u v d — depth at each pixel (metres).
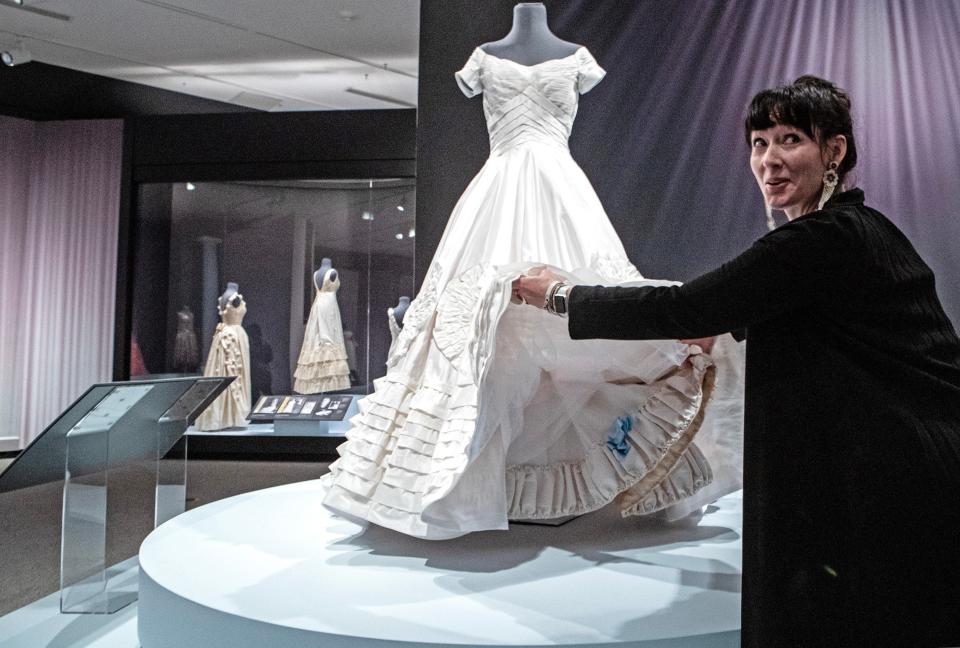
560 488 2.01
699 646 1.44
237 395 6.80
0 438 7.25
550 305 1.37
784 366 1.12
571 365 1.88
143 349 6.95
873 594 1.00
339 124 6.48
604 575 1.81
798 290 1.08
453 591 1.69
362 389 6.84
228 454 6.49
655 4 3.83
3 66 6.96
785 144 1.22
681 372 1.98
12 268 7.33
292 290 6.95
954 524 0.99
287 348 6.98
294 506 2.59
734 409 2.16
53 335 7.29
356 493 1.99
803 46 3.70
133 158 6.71
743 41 3.76
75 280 7.29
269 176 6.59
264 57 6.98
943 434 1.02
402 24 6.28
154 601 1.76
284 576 1.80
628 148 3.86
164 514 2.91
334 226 6.88
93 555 2.42
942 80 3.53
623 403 2.02
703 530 2.25
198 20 6.23
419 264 3.84
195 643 1.59
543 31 2.79
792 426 1.08
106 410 2.31
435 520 1.78
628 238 3.87
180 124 6.64
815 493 1.05
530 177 2.44
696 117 3.81
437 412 1.99
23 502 4.71
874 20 3.61
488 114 2.67
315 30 6.39
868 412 1.04
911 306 1.10
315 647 1.43
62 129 7.37
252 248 6.96
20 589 2.95
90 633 2.25
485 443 1.81
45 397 7.30
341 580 1.77
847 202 1.17
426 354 2.16
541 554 1.99
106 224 7.29
